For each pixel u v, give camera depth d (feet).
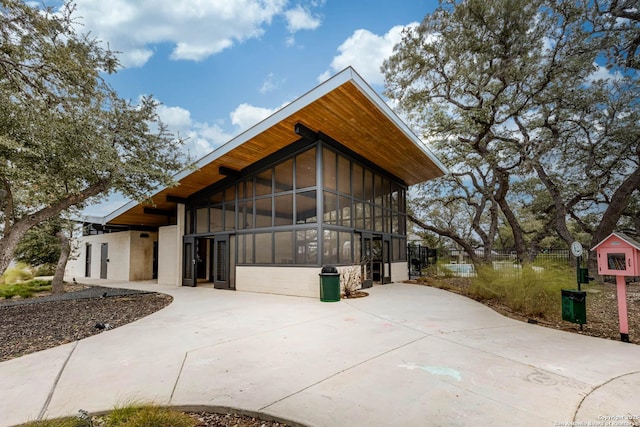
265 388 9.89
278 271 31.58
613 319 19.56
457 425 7.75
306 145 30.96
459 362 12.02
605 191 54.75
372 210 39.86
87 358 12.79
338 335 15.99
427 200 63.98
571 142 51.85
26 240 46.52
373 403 8.86
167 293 33.06
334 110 26.35
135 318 20.70
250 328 17.60
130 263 49.08
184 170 30.60
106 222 47.11
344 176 34.37
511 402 8.88
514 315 20.92
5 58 15.84
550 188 52.75
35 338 15.93
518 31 34.27
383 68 42.96
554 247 78.74
